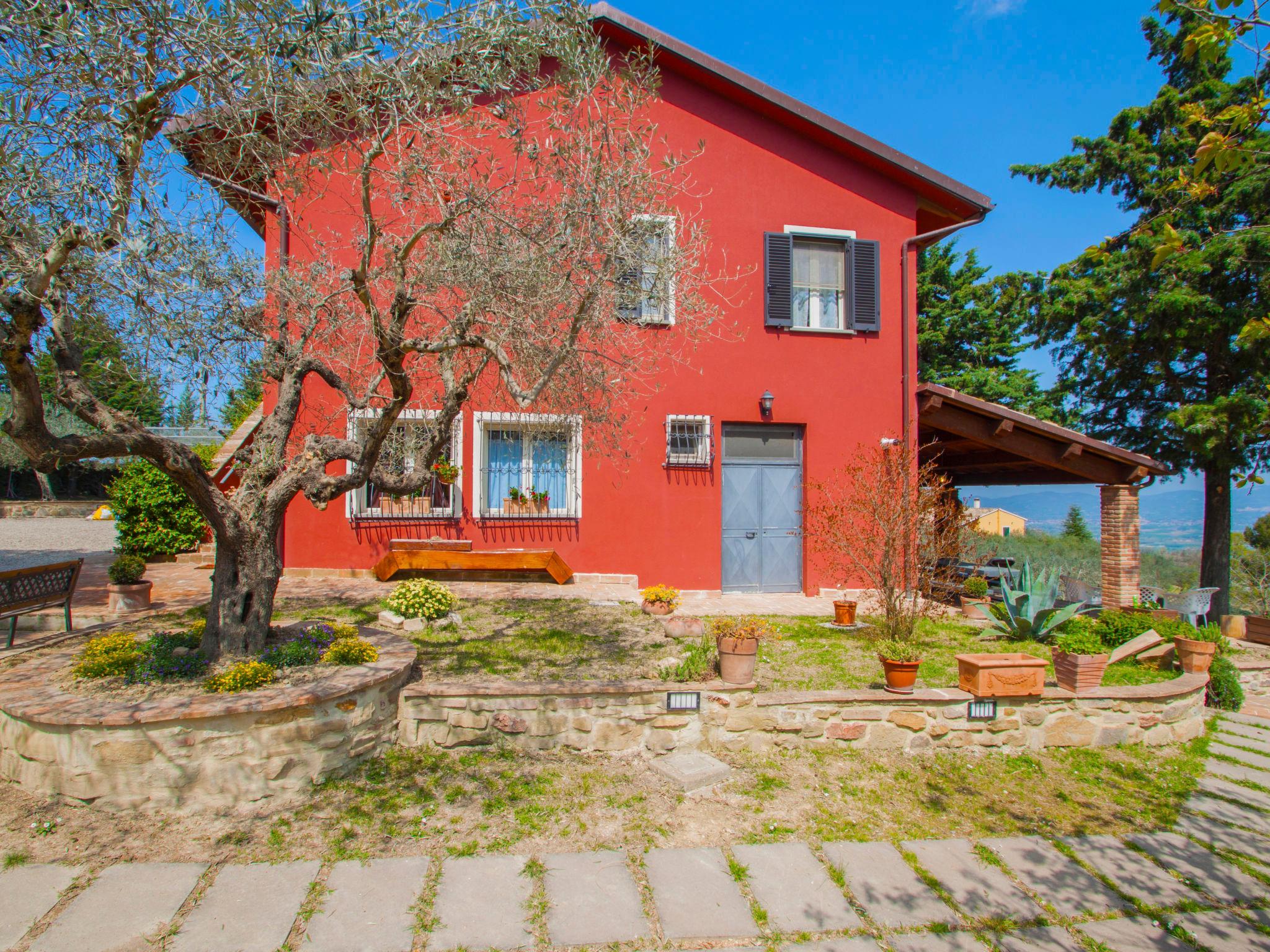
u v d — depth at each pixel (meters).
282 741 4.01
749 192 10.09
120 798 3.74
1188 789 4.93
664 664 5.48
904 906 3.42
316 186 6.48
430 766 4.53
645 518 9.71
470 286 4.95
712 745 4.96
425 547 9.12
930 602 7.77
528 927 3.11
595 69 5.00
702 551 9.84
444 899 3.27
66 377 3.95
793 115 9.98
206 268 4.70
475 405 9.13
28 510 24.42
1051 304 14.34
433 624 6.89
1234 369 12.46
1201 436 11.85
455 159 5.11
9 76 3.66
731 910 3.31
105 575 9.37
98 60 3.79
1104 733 5.55
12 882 3.19
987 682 5.22
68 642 5.73
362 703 4.43
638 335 7.43
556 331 5.07
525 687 4.84
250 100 4.26
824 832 4.07
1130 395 14.11
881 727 5.14
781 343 10.18
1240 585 16.70
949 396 9.73
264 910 3.12
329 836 3.72
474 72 4.62
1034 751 5.35
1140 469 9.61
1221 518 13.18
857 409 10.38
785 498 10.32
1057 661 5.68
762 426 10.27
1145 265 12.09
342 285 5.53
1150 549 20.95
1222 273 11.48
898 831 4.14
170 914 3.05
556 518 9.55
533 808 4.13
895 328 10.55
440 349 4.50
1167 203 12.27
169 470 4.21
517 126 4.92
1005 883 3.67
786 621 8.12
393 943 2.96
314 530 9.30
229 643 4.62
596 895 3.37
